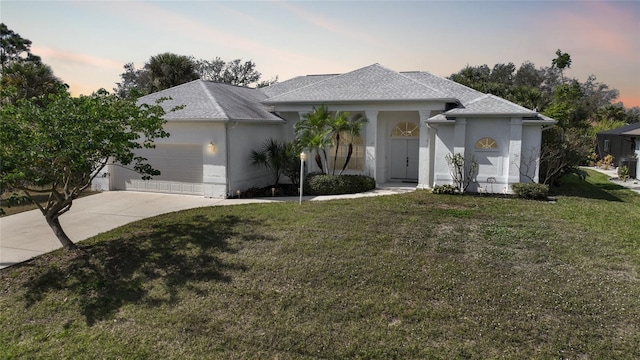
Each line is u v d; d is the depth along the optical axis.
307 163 18.03
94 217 11.98
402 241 8.87
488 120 15.23
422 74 21.28
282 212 11.84
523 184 14.65
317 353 5.05
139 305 6.38
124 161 8.39
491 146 15.36
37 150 6.89
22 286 7.15
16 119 7.30
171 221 11.01
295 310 6.01
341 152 18.38
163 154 16.30
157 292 6.72
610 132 29.41
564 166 17.59
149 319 5.97
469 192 15.57
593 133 34.91
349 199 14.34
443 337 5.27
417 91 16.77
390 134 19.23
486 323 5.54
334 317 5.80
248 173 16.77
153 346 5.34
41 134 7.11
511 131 14.98
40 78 22.75
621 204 13.79
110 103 8.39
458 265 7.50
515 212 11.97
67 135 7.20
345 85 18.30
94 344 5.47
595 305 5.97
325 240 8.91
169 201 14.52
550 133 17.77
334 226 10.10
